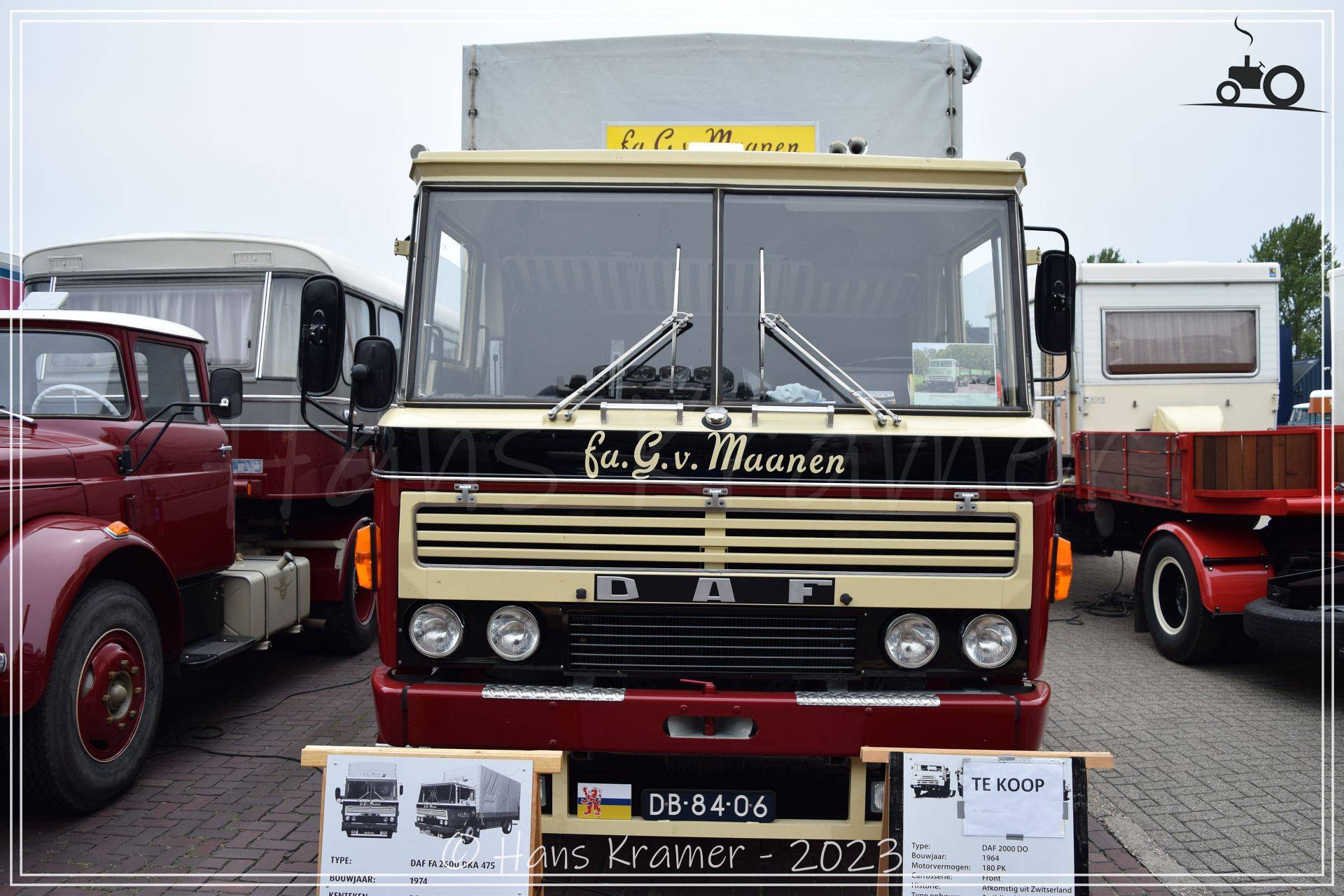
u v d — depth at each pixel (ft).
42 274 22.89
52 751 13.14
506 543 11.22
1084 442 29.30
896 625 11.26
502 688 11.12
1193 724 18.43
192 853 12.86
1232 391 34.83
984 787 10.41
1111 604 30.09
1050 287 12.20
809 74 15.34
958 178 12.16
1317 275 134.62
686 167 12.09
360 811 10.32
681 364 11.70
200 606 18.11
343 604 23.08
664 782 11.70
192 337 18.31
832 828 11.19
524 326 11.99
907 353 11.85
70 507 14.52
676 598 11.11
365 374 11.91
